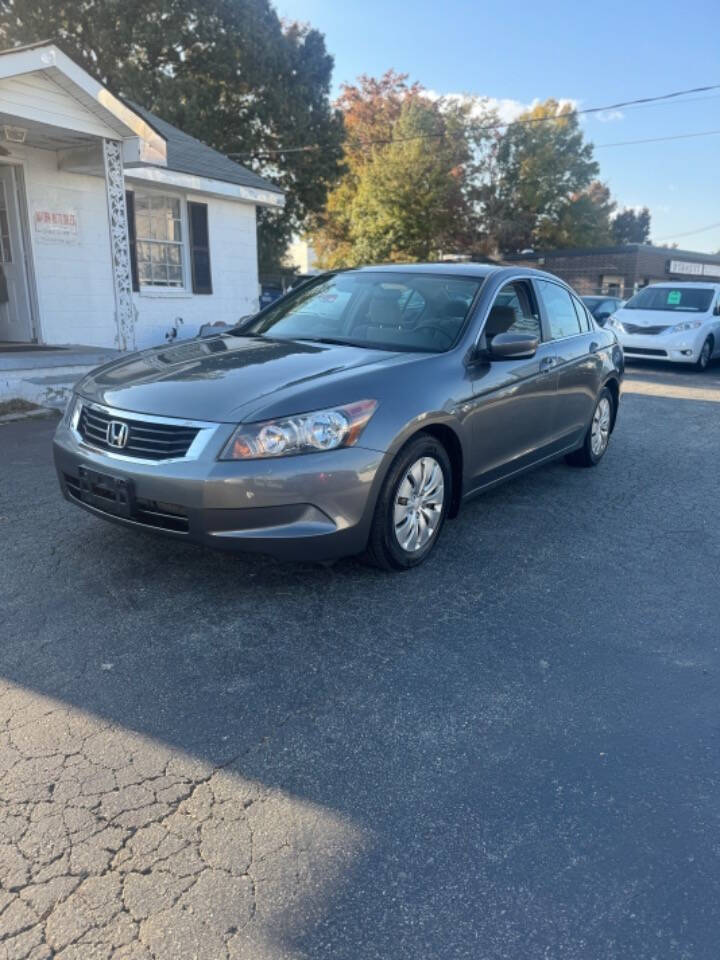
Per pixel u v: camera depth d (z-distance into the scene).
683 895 2.03
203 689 2.89
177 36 25.09
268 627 3.38
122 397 3.57
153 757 2.50
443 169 38.47
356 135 43.06
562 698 2.94
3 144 9.55
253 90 27.61
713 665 3.23
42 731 2.61
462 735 2.69
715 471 6.54
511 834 2.23
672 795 2.42
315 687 2.94
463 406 4.09
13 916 1.88
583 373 5.68
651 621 3.61
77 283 10.95
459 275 4.81
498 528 4.84
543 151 41.50
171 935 1.85
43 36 24.38
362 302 4.80
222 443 3.25
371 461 3.47
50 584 3.71
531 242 44.06
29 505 4.85
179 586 3.73
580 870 2.11
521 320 4.96
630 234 87.94
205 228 13.19
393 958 1.82
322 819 2.26
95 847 2.11
